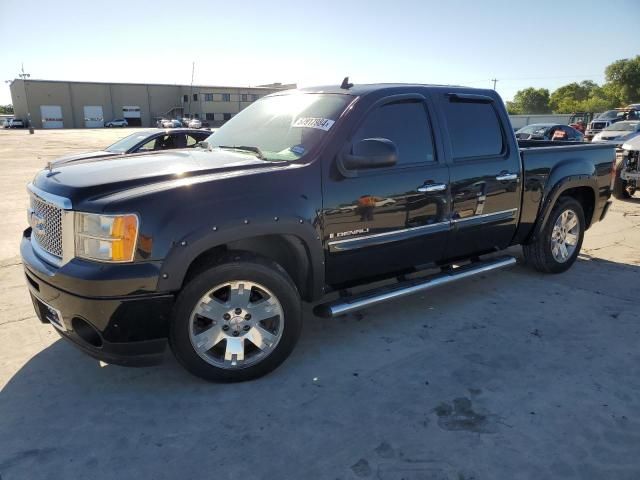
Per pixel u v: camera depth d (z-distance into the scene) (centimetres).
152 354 302
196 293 300
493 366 349
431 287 413
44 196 310
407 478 243
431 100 409
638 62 9488
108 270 280
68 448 265
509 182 455
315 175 336
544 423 286
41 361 355
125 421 288
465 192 421
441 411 297
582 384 326
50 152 2572
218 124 7994
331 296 477
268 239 348
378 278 398
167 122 5778
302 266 348
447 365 350
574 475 246
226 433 277
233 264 307
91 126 7906
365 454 261
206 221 294
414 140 394
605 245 671
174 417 292
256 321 323
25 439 272
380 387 323
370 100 372
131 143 1034
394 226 379
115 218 279
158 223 284
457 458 257
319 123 363
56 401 307
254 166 331
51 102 7588
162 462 255
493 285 507
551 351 371
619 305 455
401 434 276
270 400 308
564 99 11000
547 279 526
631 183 1005
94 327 288
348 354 366
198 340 310
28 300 472
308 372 341
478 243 451
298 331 337
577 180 516
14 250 654
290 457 259
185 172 313
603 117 3017
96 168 339
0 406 301
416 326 413
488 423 285
